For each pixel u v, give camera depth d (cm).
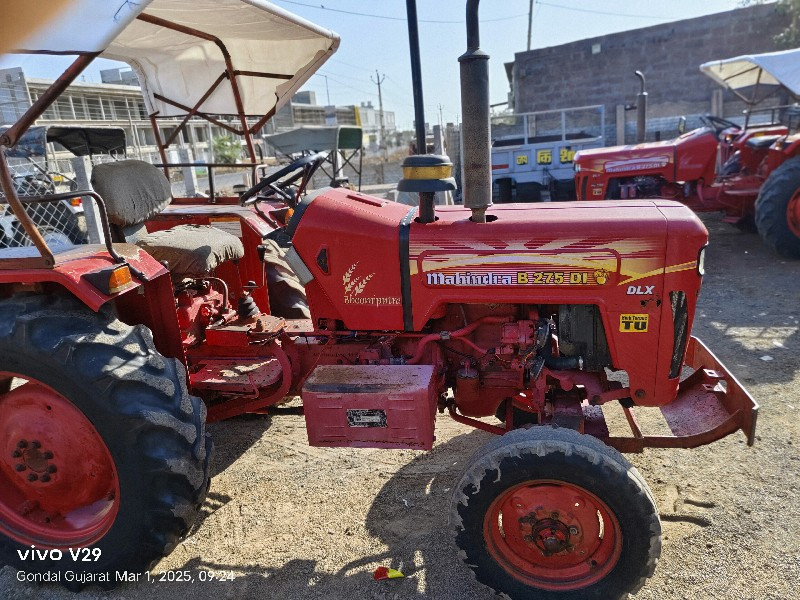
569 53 1705
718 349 427
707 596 216
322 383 235
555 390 260
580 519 209
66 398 223
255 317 317
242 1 365
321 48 464
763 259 663
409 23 217
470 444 327
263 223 411
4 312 228
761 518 253
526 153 1073
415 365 238
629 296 217
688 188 768
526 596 214
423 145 229
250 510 283
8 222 545
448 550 249
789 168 629
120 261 237
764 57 791
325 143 1122
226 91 509
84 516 252
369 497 287
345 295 244
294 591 232
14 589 249
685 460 297
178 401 230
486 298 229
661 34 1599
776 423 325
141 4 173
